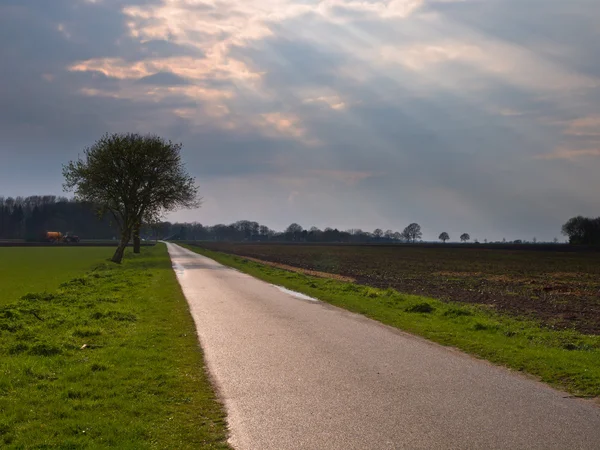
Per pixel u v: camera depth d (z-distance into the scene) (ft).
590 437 23.38
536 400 28.76
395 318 57.93
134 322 52.95
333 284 101.19
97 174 176.04
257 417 25.95
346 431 24.09
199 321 54.70
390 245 561.02
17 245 394.73
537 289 107.76
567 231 577.84
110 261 178.91
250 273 131.34
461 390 30.60
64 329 47.57
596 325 60.44
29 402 26.94
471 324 53.11
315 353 40.24
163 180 184.96
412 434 23.71
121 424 24.17
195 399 28.63
